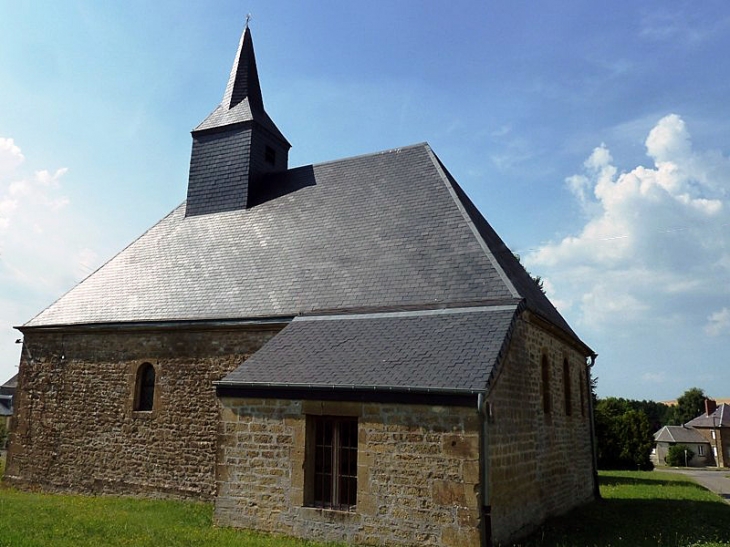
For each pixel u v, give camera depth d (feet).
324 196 48.29
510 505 29.63
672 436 195.93
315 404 29.96
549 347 41.14
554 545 29.55
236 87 58.08
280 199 50.49
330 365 31.01
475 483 25.50
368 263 39.78
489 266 35.40
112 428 44.45
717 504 49.96
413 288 36.17
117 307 46.80
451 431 26.40
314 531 28.86
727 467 172.55
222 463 32.07
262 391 31.37
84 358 46.96
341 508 29.17
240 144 53.72
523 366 33.99
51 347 48.65
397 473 27.27
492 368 27.02
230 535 29.01
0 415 174.19
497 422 28.68
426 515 26.30
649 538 32.40
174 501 39.99
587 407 53.36
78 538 27.43
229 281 43.96
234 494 31.50
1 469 57.21
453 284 35.24
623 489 62.23
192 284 45.42
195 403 41.52
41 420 47.80
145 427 43.01
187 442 41.24
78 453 45.52
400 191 44.86
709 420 193.88
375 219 43.34
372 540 27.35
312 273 41.16
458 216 40.01
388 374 28.66
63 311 49.32
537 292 47.78
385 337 32.50
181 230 52.65
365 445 28.27
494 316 31.73
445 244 38.40
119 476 43.32
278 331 39.47
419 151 47.88
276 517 30.09
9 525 29.40
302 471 29.84
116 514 34.27
